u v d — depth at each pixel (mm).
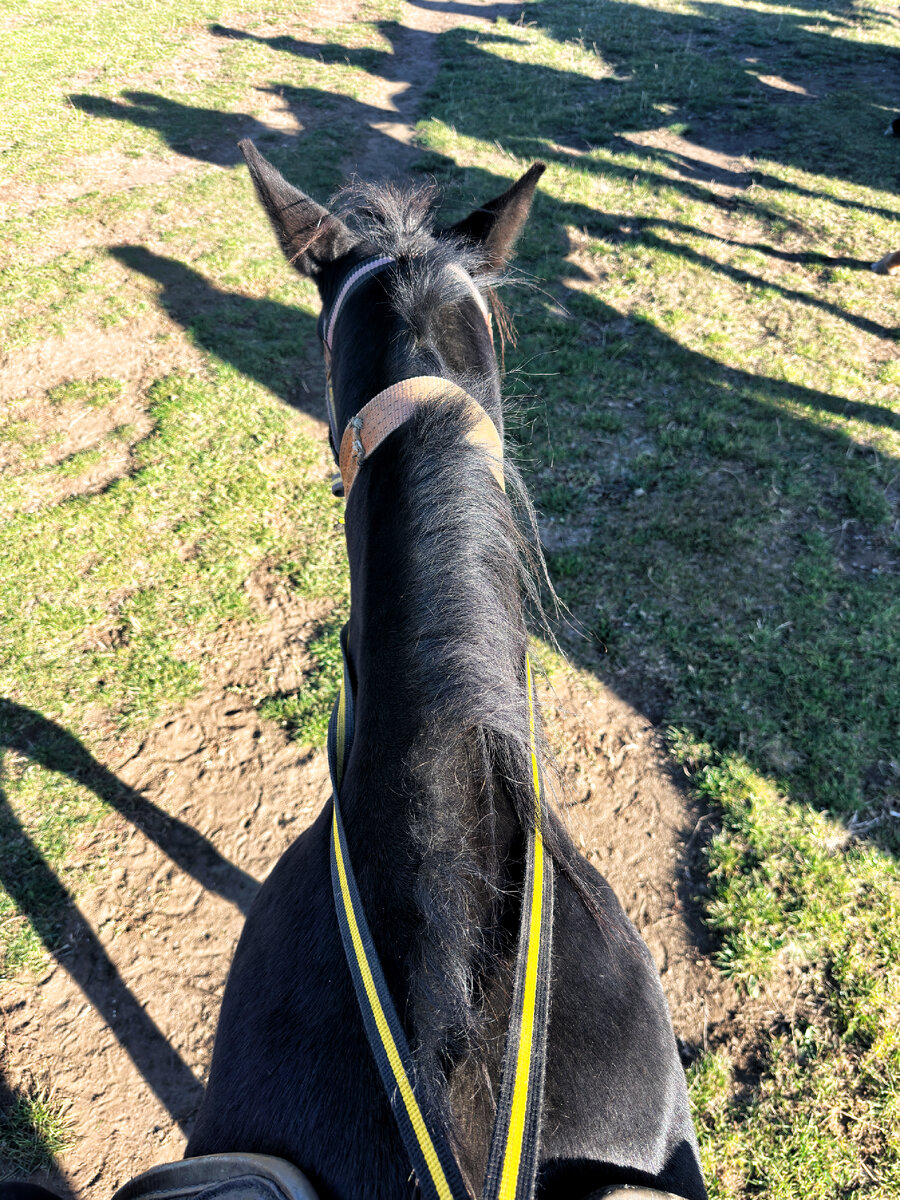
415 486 1041
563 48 10109
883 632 3283
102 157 6930
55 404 4430
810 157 7418
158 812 2793
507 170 7027
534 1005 846
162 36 9781
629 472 4094
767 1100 2094
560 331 5094
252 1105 988
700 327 5156
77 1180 2023
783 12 11977
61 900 2551
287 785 2885
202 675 3221
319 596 3533
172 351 4855
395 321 1281
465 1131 816
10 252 5551
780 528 3771
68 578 3518
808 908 2461
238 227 6098
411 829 893
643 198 6688
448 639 942
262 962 1148
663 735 2996
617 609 3424
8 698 3088
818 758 2861
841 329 5152
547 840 1021
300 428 4402
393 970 876
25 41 9133
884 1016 2232
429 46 10211
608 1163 952
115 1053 2248
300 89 8570
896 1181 1950
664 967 2396
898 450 4191
